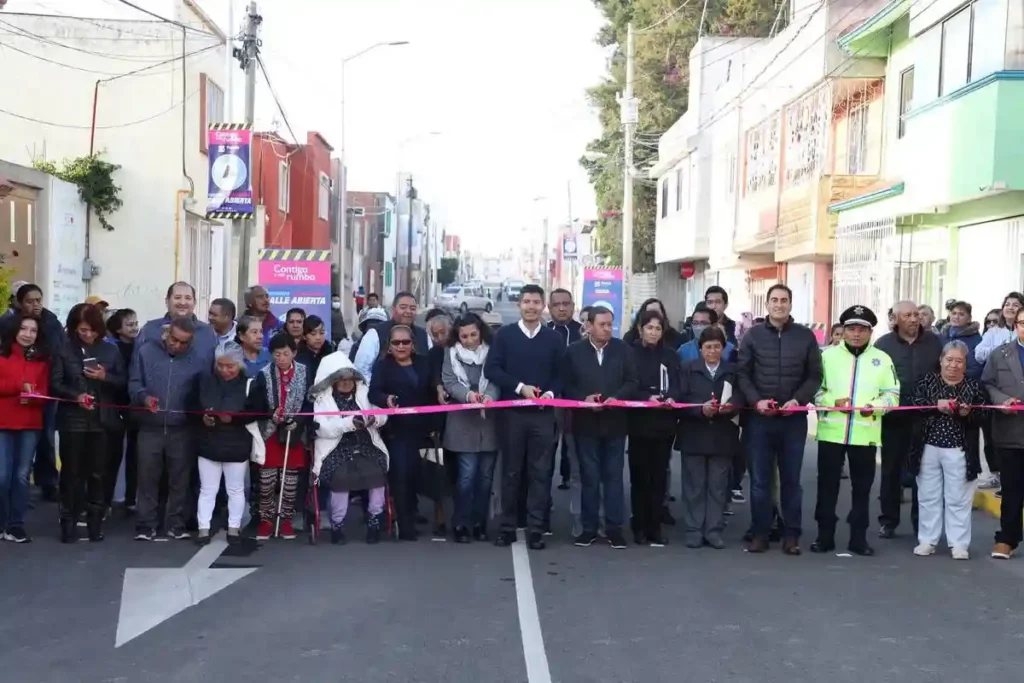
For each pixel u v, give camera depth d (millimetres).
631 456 10094
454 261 123688
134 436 10891
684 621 7453
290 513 10016
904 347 10172
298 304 18984
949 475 9562
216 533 10227
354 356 11469
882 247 20453
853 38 21047
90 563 8953
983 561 9477
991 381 9508
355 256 56812
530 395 9586
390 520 10391
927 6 17672
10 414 9445
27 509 10180
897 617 7629
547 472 9820
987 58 15812
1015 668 6551
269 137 35312
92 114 22984
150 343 9781
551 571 8898
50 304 20125
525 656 6633
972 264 17781
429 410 9750
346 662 6488
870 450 9641
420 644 6852
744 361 9688
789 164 25766
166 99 23078
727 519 11516
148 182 23094
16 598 7887
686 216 36312
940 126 17109
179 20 23250
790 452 9664
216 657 6574
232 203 21062
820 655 6742
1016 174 15391
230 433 9625
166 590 8133
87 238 22594
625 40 47406
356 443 9758
